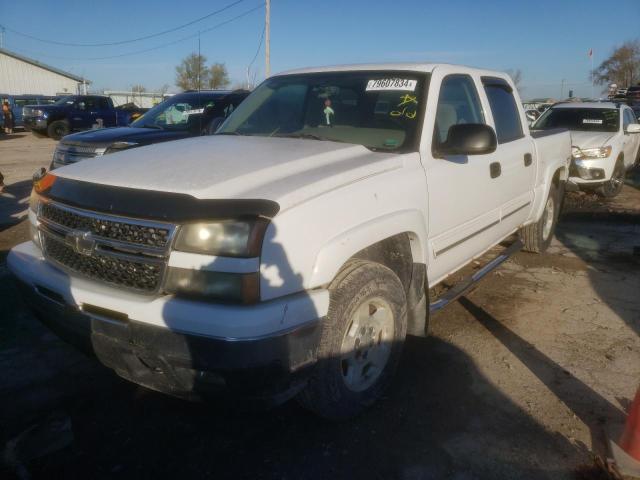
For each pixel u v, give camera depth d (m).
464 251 4.14
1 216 8.33
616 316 4.65
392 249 3.42
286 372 2.49
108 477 2.69
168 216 2.47
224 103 8.81
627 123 10.98
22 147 20.02
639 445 2.70
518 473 2.72
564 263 6.13
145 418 3.15
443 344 4.08
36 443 2.92
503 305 4.86
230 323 2.31
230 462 2.80
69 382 3.52
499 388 3.48
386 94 3.84
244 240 2.38
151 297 2.51
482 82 4.53
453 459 2.82
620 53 59.97
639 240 7.22
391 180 3.17
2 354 3.86
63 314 2.81
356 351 3.07
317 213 2.66
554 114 11.11
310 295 2.57
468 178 3.92
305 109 4.08
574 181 9.82
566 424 3.11
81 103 23.17
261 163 2.94
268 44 25.55
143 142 7.64
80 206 2.77
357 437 2.99
